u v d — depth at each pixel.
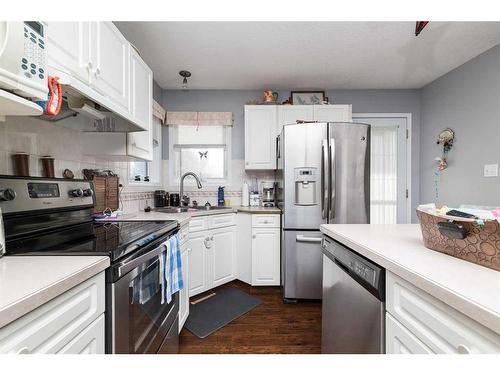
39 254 0.75
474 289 0.48
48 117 1.22
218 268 2.39
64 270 0.61
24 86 0.64
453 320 0.50
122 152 1.53
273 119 2.75
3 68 0.57
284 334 1.70
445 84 2.66
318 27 1.87
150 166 2.74
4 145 1.01
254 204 2.93
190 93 3.03
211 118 2.93
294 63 2.41
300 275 2.18
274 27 1.86
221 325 1.80
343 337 1.03
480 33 1.96
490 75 2.19
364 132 2.20
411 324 0.62
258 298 2.25
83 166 1.51
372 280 0.78
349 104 2.92
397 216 3.07
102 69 1.16
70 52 0.94
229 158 3.06
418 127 3.06
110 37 1.23
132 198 2.14
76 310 0.61
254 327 1.78
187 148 3.10
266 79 2.76
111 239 0.94
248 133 2.76
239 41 2.04
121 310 0.79
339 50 2.19
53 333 0.54
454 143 2.56
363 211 2.20
